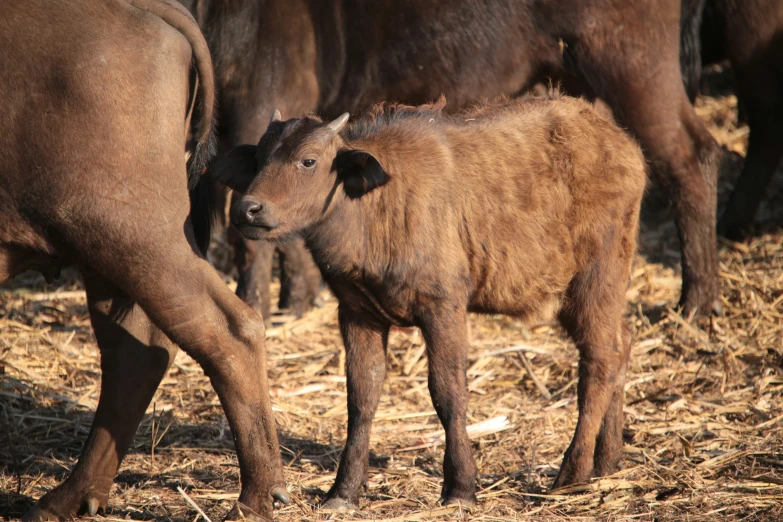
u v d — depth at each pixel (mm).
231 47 27438
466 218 17844
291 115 28297
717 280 29219
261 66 27656
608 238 19141
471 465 17344
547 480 19250
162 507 17312
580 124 19656
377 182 16469
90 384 24953
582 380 18953
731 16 32906
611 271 19156
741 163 41344
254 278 28766
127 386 16703
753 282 30922
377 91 28594
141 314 16828
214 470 19734
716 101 47312
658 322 29047
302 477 19250
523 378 25953
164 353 17016
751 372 25500
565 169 19000
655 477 18969
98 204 14570
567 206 18891
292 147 16531
